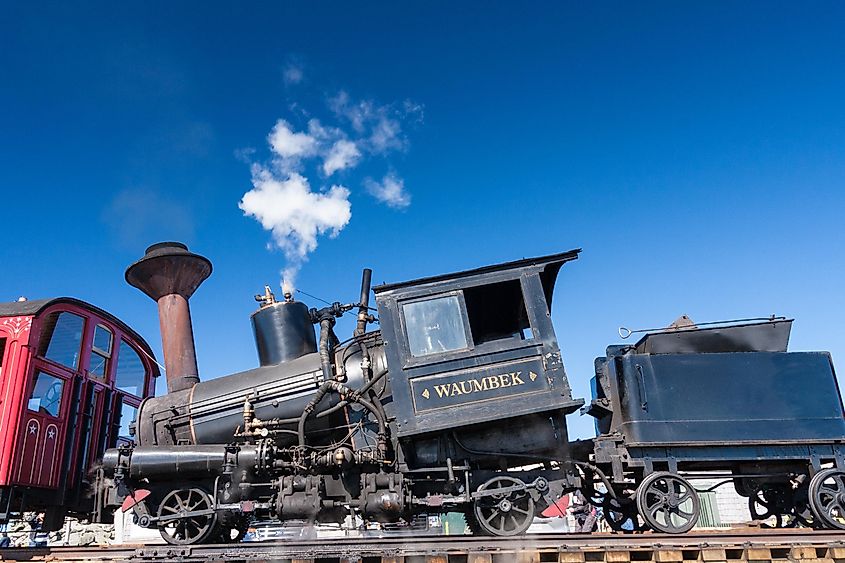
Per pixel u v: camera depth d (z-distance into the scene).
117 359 11.59
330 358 8.69
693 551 6.49
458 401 7.84
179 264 11.32
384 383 8.41
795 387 8.19
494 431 8.02
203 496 8.32
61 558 7.19
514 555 6.51
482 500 7.94
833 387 8.26
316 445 8.79
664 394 8.02
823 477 7.91
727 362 8.23
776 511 9.46
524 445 7.97
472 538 7.32
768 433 7.93
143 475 8.26
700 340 8.64
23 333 9.11
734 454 7.94
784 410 8.06
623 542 6.79
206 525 8.25
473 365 7.97
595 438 8.17
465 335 8.14
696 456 7.92
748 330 8.66
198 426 8.82
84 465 10.30
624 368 8.14
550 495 7.91
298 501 7.99
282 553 6.74
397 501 7.78
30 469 9.01
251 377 9.05
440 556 6.50
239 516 8.45
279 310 9.39
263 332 9.35
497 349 8.02
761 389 8.14
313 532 10.27
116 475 8.23
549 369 7.92
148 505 8.41
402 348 8.08
